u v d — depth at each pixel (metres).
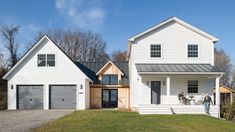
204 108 27.09
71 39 64.88
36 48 31.80
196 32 30.84
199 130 16.66
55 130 14.81
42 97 31.48
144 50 30.50
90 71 36.81
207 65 30.33
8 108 31.19
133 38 30.34
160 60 30.48
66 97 31.56
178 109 27.08
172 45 30.67
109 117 20.98
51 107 31.44
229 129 17.36
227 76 73.00
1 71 41.66
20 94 31.50
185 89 30.33
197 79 30.44
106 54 68.00
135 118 20.78
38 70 31.64
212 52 30.83
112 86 35.25
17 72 31.56
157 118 21.19
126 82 35.62
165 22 30.52
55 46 31.83
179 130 16.27
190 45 30.77
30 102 31.42
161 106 26.73
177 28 30.78
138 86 30.12
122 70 37.03
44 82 31.55
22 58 31.33
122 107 35.09
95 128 15.51
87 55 65.62
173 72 27.78
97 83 35.41
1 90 39.03
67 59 31.78
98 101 35.00
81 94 31.55
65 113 25.45
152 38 30.59
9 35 54.03
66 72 31.69
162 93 30.11
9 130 14.95
